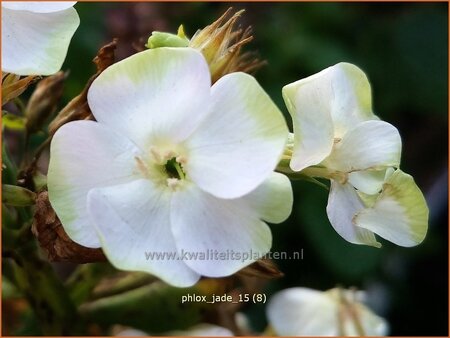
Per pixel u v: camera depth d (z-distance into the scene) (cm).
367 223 7
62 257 7
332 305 11
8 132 11
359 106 8
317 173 7
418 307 18
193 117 7
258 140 7
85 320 9
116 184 7
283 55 18
